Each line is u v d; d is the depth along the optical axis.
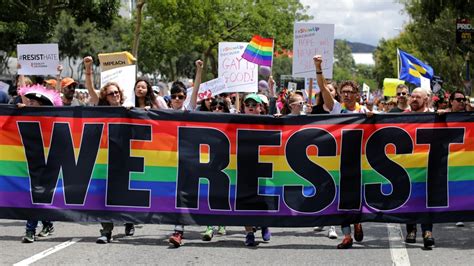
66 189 8.43
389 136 8.29
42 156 8.48
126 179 8.38
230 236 9.14
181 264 7.23
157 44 41.66
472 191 8.30
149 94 9.09
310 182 8.30
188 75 70.06
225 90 13.12
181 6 35.59
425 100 8.58
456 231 9.59
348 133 8.30
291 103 9.01
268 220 8.31
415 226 8.62
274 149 8.33
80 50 56.56
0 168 8.48
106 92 8.69
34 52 12.15
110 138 8.41
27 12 31.50
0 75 38.25
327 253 7.88
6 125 8.50
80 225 9.90
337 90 10.70
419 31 46.06
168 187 8.36
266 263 7.31
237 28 41.19
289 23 42.38
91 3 33.03
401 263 7.32
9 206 8.45
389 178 8.28
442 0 19.77
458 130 8.29
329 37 10.97
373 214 8.28
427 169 8.28
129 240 8.62
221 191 8.34
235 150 8.34
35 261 7.30
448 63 46.56
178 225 8.30
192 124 8.37
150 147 8.37
